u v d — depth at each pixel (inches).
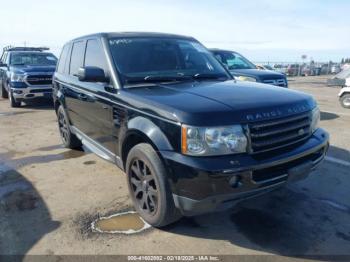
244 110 112.0
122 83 146.4
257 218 138.0
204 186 106.0
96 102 164.9
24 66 434.9
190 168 106.7
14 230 131.7
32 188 171.6
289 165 119.3
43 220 139.0
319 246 118.9
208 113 108.7
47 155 227.6
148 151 122.3
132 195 141.1
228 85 146.7
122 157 147.3
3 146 252.1
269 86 151.2
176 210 122.7
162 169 118.6
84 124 192.4
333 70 1596.9
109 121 153.3
